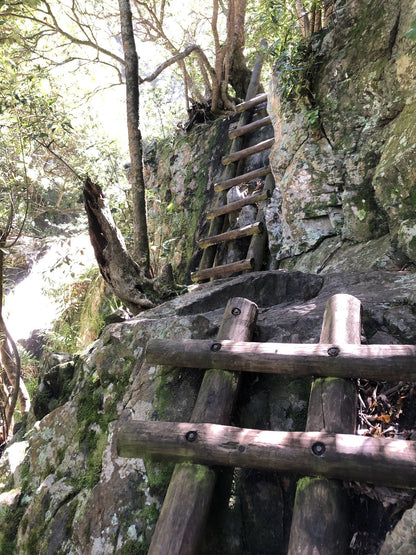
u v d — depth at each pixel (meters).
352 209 3.13
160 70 5.61
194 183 5.53
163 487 1.80
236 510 1.62
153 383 2.20
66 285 6.27
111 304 5.19
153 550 1.36
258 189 4.55
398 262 2.63
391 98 2.98
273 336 2.13
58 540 1.96
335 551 1.24
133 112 3.84
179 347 1.96
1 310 3.75
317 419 1.54
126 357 2.44
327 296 2.44
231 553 1.56
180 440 1.56
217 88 5.82
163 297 3.54
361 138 3.16
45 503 2.14
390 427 1.63
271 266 3.82
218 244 4.54
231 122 5.46
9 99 4.19
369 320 2.07
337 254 3.18
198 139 5.76
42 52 5.95
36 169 4.90
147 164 6.43
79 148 6.69
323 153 3.39
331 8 3.78
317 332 2.07
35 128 3.93
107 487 1.96
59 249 6.12
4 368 4.00
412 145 2.61
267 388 1.91
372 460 1.32
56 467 2.28
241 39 6.08
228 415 1.72
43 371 3.34
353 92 3.23
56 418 2.51
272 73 3.96
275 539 1.56
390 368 1.58
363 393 1.77
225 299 2.67
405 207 2.68
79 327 6.19
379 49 3.09
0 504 2.29
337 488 1.38
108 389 2.39
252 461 1.45
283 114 3.77
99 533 1.84
